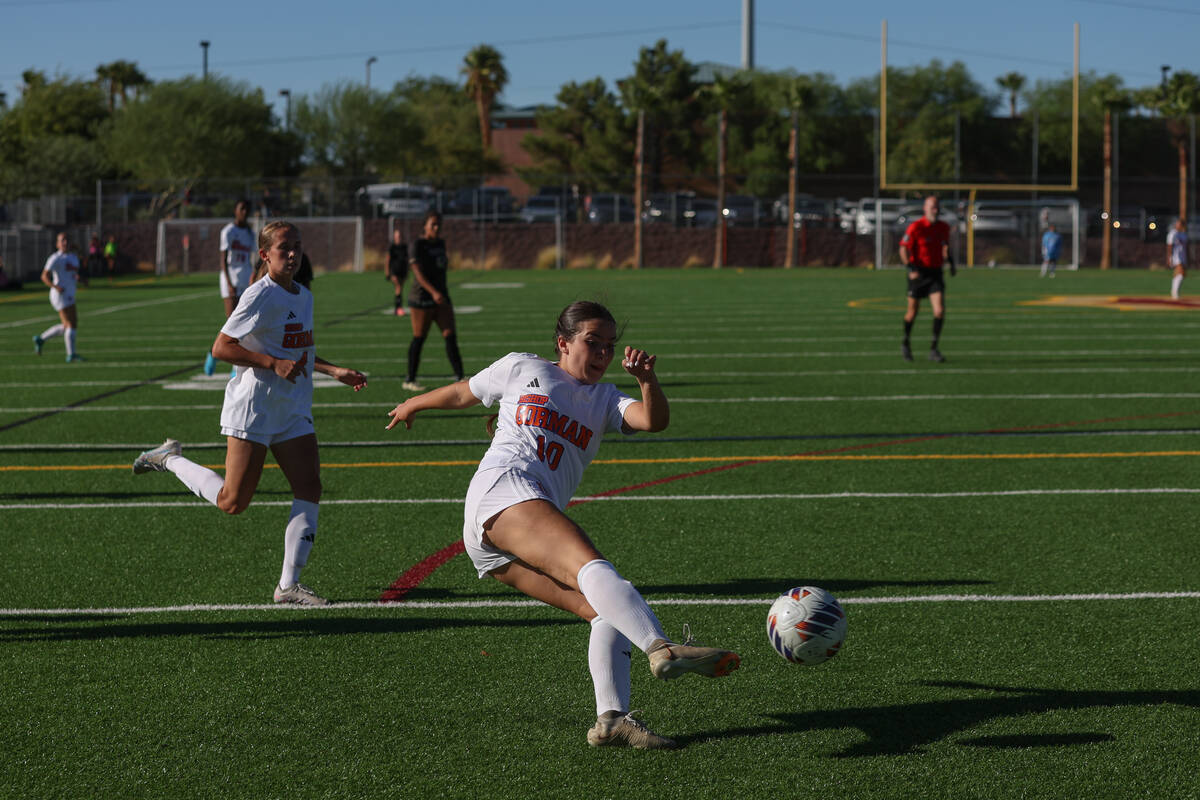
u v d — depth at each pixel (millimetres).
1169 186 133375
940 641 9969
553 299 55812
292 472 11273
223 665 9547
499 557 8289
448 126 150500
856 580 11727
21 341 38938
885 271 88688
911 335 37438
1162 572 11891
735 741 8039
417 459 18344
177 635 10273
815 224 97438
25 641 10133
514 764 7684
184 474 11555
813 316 45312
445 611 10914
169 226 93438
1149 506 14773
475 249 94750
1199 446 18766
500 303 53281
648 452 18719
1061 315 45156
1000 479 16469
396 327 42031
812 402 23781
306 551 11125
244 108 123812
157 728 8305
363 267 92688
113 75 161000
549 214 97000
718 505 15047
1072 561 12305
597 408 8477
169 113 118500
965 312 46781
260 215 85750
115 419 22438
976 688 8922
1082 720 8312
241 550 13055
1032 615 10602
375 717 8469
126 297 63406
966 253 97188
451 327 25109
